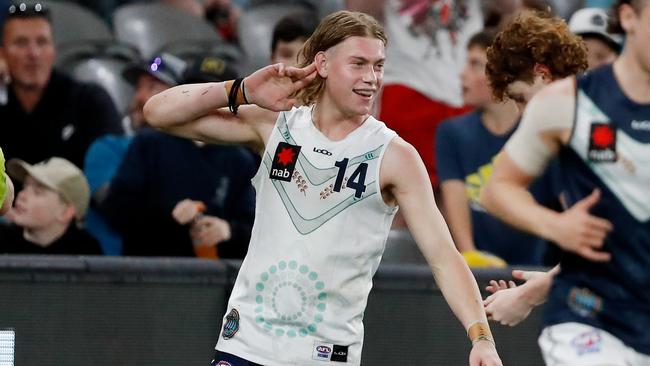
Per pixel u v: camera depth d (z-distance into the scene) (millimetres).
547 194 16031
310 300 11203
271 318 11281
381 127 11344
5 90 19031
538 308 15258
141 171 16969
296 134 11391
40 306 14414
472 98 18281
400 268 15086
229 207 17125
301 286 11195
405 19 20594
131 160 16984
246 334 11344
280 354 11234
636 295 11352
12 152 18875
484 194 11828
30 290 14383
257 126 11578
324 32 11234
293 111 11531
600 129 11195
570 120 11281
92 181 18672
